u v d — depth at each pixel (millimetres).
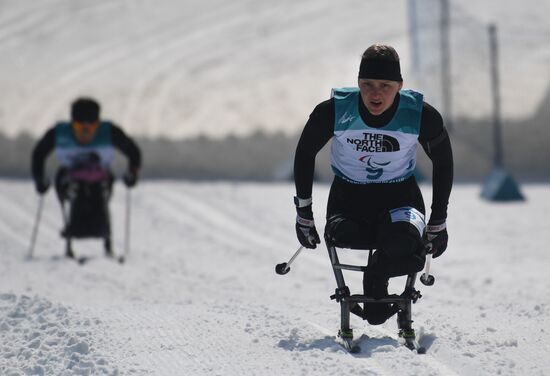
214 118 57594
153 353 12844
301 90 63375
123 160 49531
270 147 51656
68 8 87062
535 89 57375
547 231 32469
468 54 59719
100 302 18797
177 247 30312
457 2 79125
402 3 84812
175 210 38531
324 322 15008
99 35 80188
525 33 70500
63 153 26969
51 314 15102
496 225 34156
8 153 51031
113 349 13070
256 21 82000
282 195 42562
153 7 87000
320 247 29031
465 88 55625
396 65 11930
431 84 55781
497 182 41438
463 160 51250
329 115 12336
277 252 29094
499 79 58969
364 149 12422
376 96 11938
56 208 39062
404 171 12773
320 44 74875
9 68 71750
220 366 12109
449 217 36500
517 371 11656
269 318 14734
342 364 11727
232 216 37062
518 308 16562
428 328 14070
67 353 13047
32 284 22078
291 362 12023
